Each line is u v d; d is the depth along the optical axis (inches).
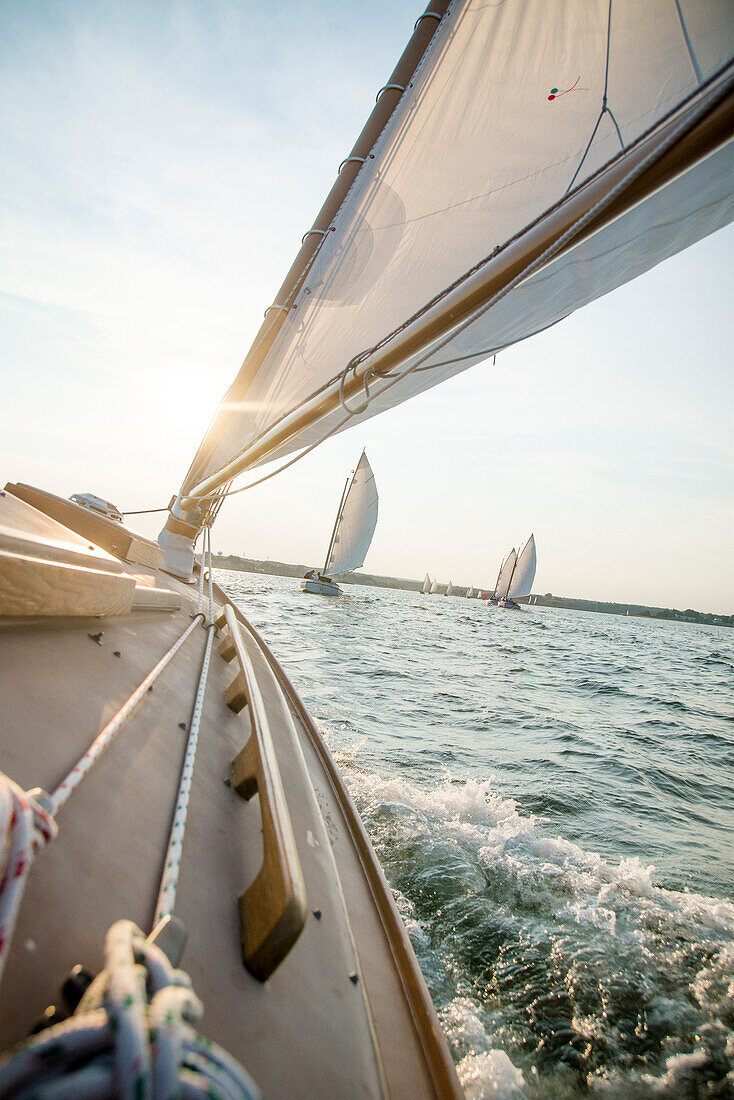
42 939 35.1
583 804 250.8
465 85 94.0
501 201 88.9
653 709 542.3
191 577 246.7
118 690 68.5
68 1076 18.3
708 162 59.2
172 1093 18.1
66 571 64.8
